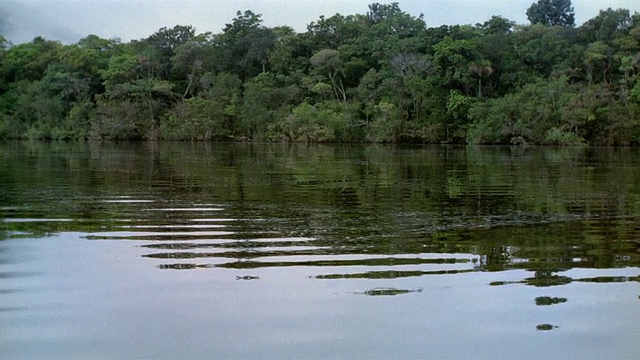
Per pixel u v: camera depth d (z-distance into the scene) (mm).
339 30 72938
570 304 5527
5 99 70562
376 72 66625
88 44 75562
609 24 62188
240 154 34344
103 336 4801
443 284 6137
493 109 54656
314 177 18656
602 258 7262
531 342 4703
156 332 4883
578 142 51156
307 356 4461
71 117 64750
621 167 23922
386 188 15352
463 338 4777
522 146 51094
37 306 5465
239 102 66625
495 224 9688
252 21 78312
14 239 8297
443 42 60875
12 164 23906
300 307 5441
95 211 10930
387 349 4582
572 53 60812
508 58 63969
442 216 10594
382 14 81062
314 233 8859
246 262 7027
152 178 17859
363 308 5422
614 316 5230
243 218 10250
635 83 54781
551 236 8664
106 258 7195
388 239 8406
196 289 5949
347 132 61625
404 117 61375
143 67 69625
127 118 63344
